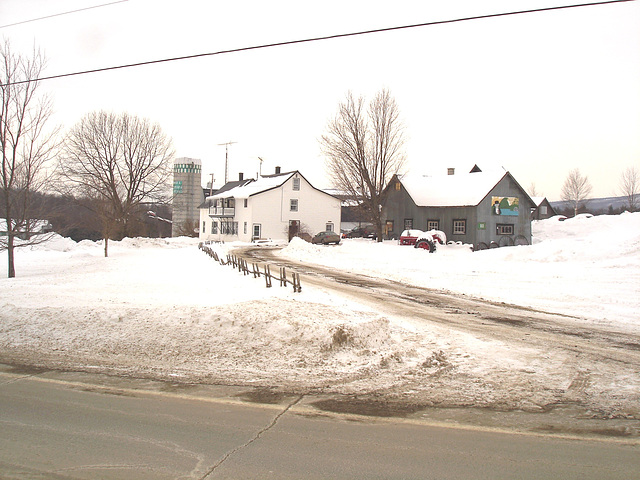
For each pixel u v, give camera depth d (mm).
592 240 27172
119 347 9211
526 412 6328
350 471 4691
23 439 5445
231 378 7703
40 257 35188
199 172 91062
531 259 26422
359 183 47375
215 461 4891
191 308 10500
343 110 46750
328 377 7711
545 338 10492
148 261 29875
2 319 10812
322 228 66500
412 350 9016
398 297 16266
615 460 4953
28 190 21625
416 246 38125
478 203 44500
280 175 68875
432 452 5121
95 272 22828
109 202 44719
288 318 9500
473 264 26297
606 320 12562
